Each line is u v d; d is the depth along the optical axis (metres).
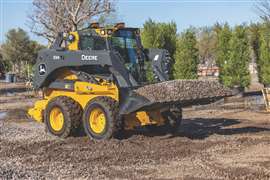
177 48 22.36
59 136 12.62
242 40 22.92
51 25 27.39
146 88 11.41
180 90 11.55
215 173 8.34
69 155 10.19
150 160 9.52
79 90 12.48
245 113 17.14
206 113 17.50
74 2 25.48
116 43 12.61
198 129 13.73
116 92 11.64
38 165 9.29
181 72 22.17
